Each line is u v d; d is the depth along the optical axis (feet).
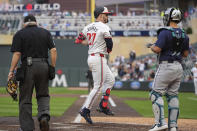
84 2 275.18
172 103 41.47
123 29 225.15
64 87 196.34
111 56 226.58
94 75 49.90
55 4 250.98
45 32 39.65
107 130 44.73
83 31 51.01
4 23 242.78
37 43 38.83
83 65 212.02
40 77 38.88
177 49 40.86
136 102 99.40
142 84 173.99
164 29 41.19
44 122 37.24
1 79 195.62
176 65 40.78
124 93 148.46
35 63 38.52
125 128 46.88
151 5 231.91
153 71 186.09
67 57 212.64
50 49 39.65
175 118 41.32
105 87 51.01
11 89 39.11
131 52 212.43
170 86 41.93
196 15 241.35
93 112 68.08
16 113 66.28
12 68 38.55
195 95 142.82
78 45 212.43
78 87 197.47
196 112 75.87
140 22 235.61
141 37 225.15
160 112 40.68
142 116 63.72
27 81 38.37
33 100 97.35
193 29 236.84
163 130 40.55
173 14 41.83
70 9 275.59
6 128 45.21
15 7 252.42
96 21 51.06
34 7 251.80
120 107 83.05
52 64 39.68
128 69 196.95
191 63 193.67
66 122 52.37
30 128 38.45
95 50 49.80
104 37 49.26
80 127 47.03
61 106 82.38
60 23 240.12
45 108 39.01
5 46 220.43
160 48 40.34
